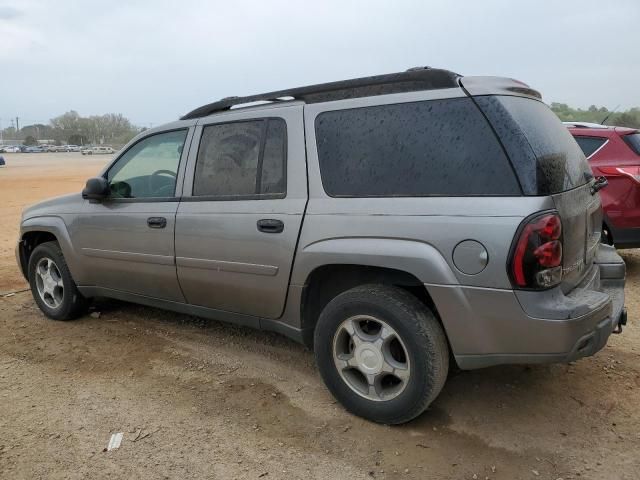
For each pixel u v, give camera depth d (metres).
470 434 3.12
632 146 5.96
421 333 2.94
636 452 2.92
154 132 4.36
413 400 3.01
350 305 3.16
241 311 3.84
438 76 3.05
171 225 4.03
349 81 3.38
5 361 4.26
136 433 3.21
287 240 3.40
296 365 4.07
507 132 2.79
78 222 4.74
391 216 3.01
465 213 2.79
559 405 3.40
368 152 3.19
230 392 3.68
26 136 151.12
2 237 9.88
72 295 5.00
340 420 3.29
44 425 3.30
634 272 6.36
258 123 3.70
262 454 2.98
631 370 3.83
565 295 2.85
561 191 2.84
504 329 2.76
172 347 4.46
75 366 4.14
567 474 2.76
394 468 2.84
